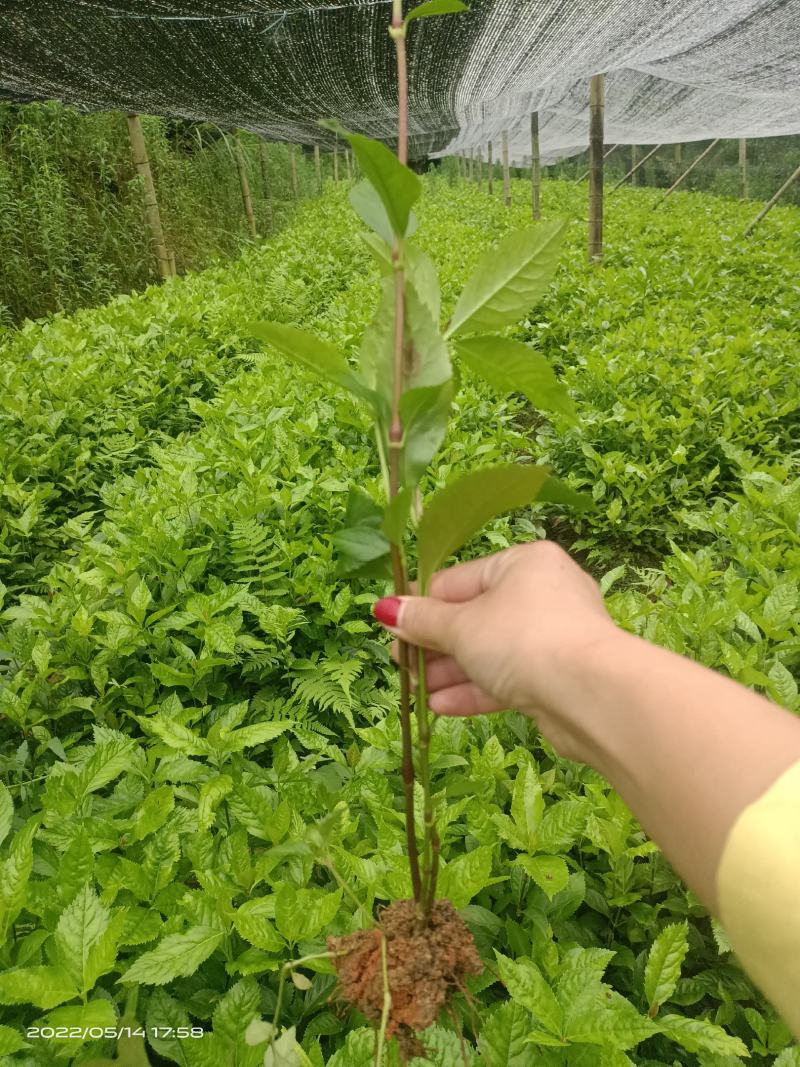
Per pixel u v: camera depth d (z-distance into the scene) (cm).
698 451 520
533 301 87
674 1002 189
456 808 202
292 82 795
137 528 373
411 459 85
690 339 680
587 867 222
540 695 83
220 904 184
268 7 574
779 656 279
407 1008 95
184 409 621
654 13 686
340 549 91
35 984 154
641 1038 147
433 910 102
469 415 544
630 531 474
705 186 3231
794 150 2708
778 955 62
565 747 89
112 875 194
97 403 573
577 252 1208
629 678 76
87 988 154
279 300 891
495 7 641
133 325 751
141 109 847
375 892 184
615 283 922
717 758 69
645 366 601
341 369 85
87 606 322
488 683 89
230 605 302
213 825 228
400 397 81
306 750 289
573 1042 154
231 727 244
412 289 82
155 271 1242
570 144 2995
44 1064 161
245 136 1858
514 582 91
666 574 354
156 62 650
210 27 594
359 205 90
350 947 104
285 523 372
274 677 320
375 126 1225
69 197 1073
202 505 372
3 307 919
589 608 88
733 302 890
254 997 164
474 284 89
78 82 674
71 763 261
